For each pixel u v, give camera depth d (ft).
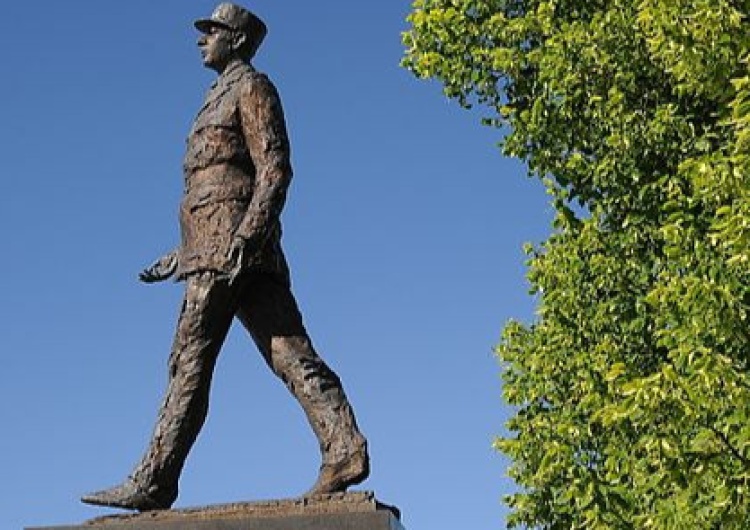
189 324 36.78
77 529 34.24
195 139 37.88
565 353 61.98
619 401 51.16
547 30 60.34
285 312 36.94
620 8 56.65
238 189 37.32
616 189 57.77
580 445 57.88
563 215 60.29
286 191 37.04
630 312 57.98
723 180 44.96
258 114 37.32
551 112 58.80
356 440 35.14
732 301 45.57
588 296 60.44
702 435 44.45
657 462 45.47
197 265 36.88
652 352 57.26
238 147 37.58
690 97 55.42
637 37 55.26
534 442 64.08
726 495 44.11
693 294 45.60
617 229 59.06
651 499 50.03
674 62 49.75
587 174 58.08
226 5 38.96
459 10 62.80
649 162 56.34
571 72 56.75
